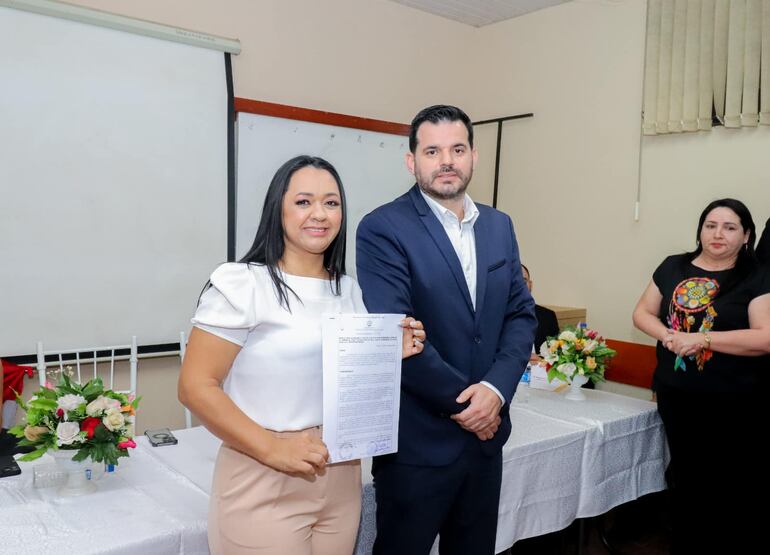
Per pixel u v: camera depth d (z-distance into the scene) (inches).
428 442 60.4
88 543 51.1
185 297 136.5
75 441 59.1
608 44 154.1
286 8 150.5
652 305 107.6
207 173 138.2
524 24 173.6
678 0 138.0
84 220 123.6
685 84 137.2
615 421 97.0
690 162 138.9
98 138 124.3
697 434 97.5
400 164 171.5
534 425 92.8
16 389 109.1
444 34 180.9
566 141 163.5
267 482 46.1
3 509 57.1
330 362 48.1
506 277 65.8
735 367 94.1
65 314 122.3
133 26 126.1
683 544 101.1
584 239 159.9
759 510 95.9
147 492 62.2
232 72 142.3
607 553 114.3
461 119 62.9
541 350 111.1
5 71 114.4
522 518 83.6
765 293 94.2
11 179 115.8
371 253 62.7
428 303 61.2
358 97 165.5
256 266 48.2
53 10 117.5
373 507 68.9
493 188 182.1
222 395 44.9
